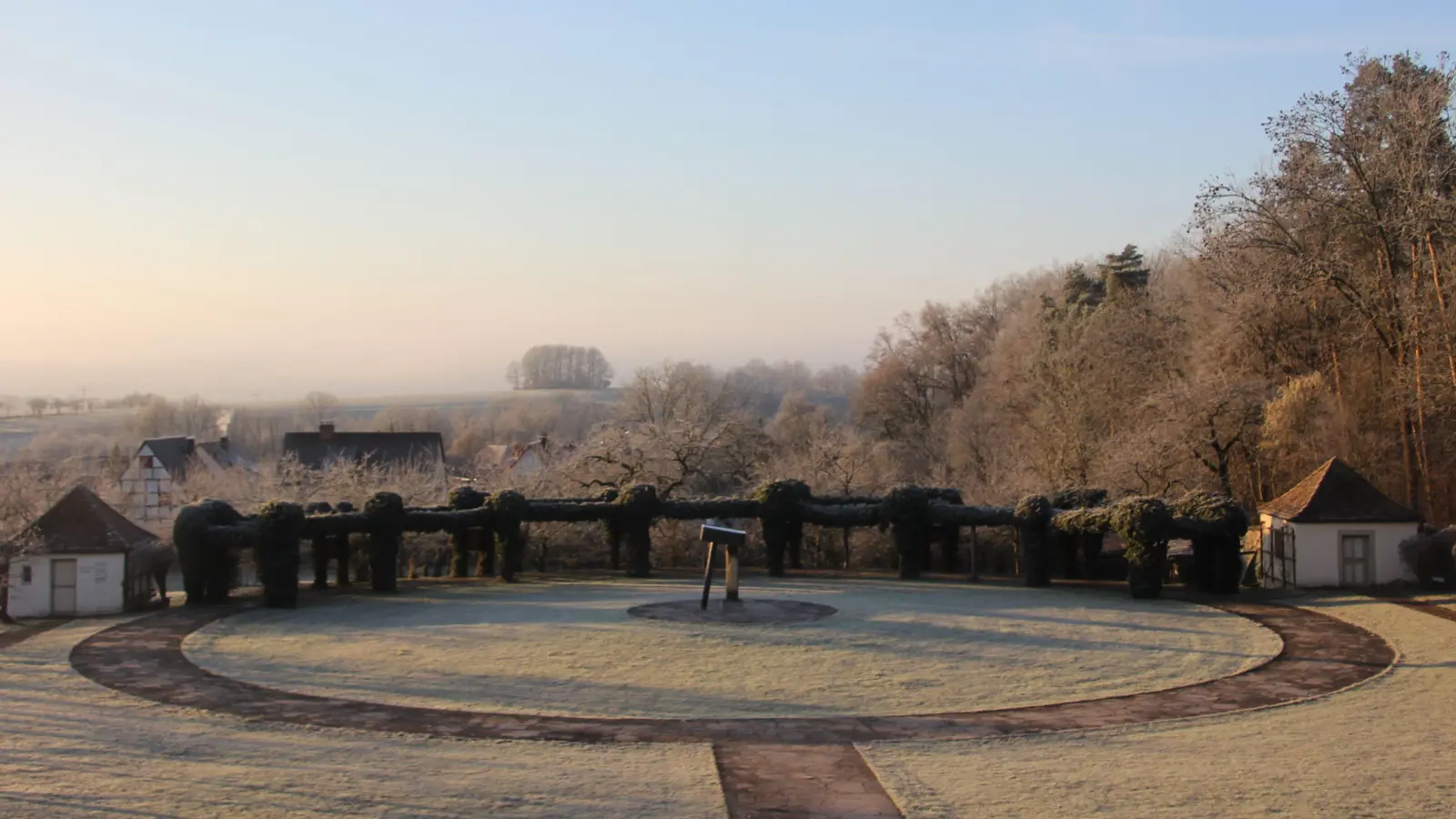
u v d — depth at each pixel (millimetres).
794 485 41500
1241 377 49562
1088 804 14195
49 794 13766
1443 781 15227
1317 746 17312
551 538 46281
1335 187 42406
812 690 21609
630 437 51094
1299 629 28625
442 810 13484
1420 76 40625
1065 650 25875
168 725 18219
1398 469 46062
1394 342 43312
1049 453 54281
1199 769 15945
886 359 82250
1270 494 49062
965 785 15094
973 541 40062
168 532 56500
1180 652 25672
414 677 22484
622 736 17969
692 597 34812
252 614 31656
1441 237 41812
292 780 14680
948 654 25266
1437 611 30594
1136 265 78188
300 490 51875
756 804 14234
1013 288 93812
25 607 31641
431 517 38875
